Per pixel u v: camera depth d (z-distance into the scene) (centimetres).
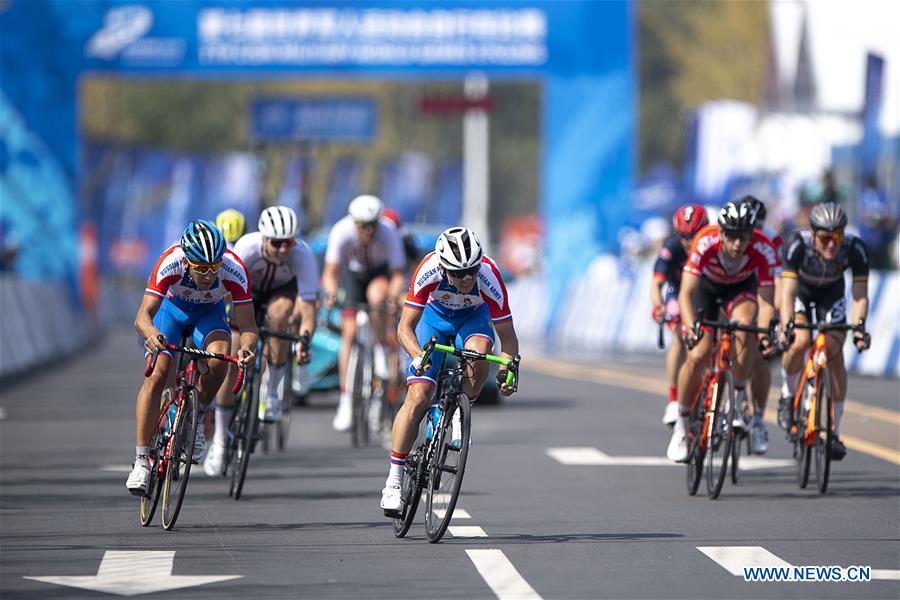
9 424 4809
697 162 11912
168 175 17875
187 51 10206
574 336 10462
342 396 4266
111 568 2423
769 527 2814
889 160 8556
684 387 3278
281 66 10112
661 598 2189
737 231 3177
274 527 2834
